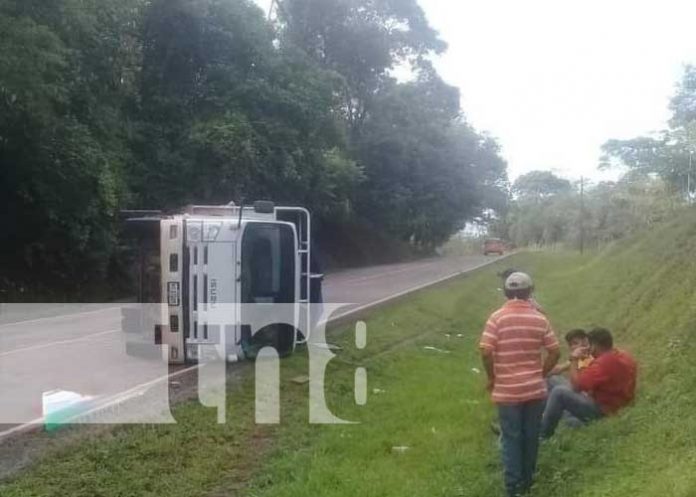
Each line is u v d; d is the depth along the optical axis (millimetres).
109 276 28609
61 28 23234
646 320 13211
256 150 31500
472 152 60562
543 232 77750
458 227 66062
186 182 30562
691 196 33594
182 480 7074
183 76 33219
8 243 25656
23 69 20656
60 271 26812
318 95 35156
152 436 8062
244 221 12031
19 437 7961
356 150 52594
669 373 8742
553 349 6555
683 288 13086
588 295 20781
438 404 10219
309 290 13750
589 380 7848
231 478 7277
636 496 5418
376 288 29078
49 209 24891
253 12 34750
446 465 7500
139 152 30891
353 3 50062
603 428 7410
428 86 57812
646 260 20438
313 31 49594
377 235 56625
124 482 6898
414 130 55656
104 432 8141
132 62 30625
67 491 6602
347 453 7992
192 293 11812
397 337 16359
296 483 7004
